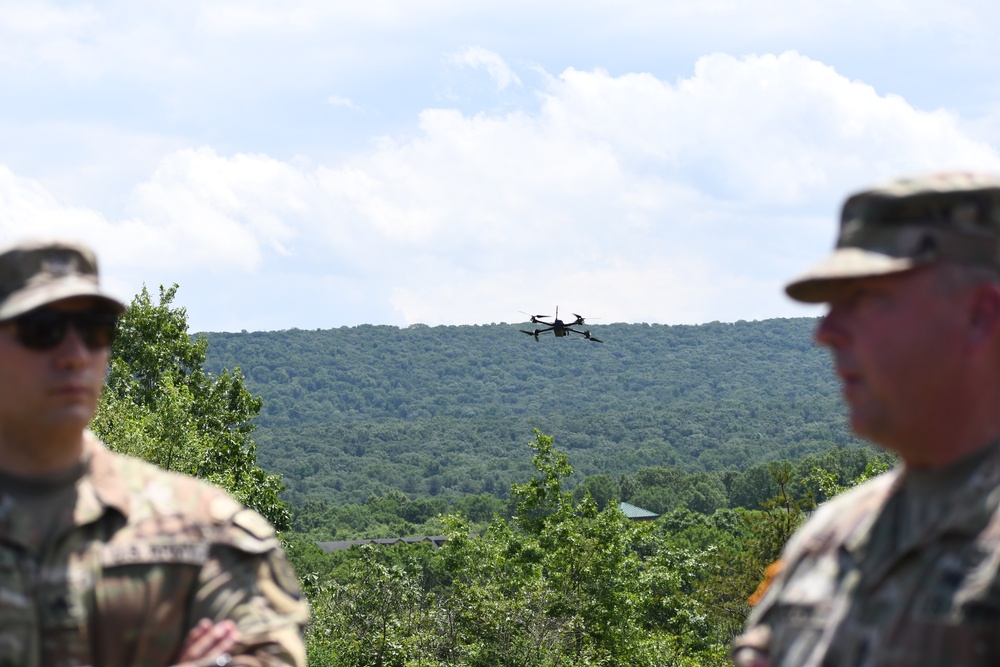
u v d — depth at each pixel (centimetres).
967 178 366
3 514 423
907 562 356
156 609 424
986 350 362
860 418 376
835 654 366
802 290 379
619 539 3772
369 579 3744
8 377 423
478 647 3350
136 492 441
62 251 437
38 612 416
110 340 443
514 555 3838
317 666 3494
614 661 3600
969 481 355
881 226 369
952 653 337
